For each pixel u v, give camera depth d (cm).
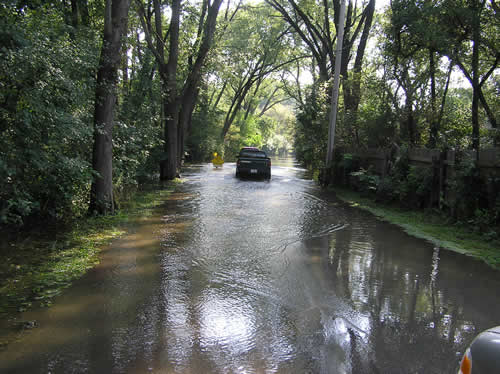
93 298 483
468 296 511
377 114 1691
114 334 391
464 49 1377
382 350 370
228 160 5081
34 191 765
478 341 233
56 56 702
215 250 715
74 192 866
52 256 652
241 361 346
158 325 413
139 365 336
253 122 6197
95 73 979
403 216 1103
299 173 2798
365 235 866
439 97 1568
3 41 619
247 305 471
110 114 970
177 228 891
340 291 524
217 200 1348
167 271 591
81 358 345
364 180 1484
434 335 402
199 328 408
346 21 2406
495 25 1252
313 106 2364
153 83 1644
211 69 2162
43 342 372
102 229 859
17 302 468
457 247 770
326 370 335
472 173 905
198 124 4206
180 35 2083
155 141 1666
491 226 854
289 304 477
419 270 620
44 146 728
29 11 834
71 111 837
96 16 1352
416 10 1325
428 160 1138
